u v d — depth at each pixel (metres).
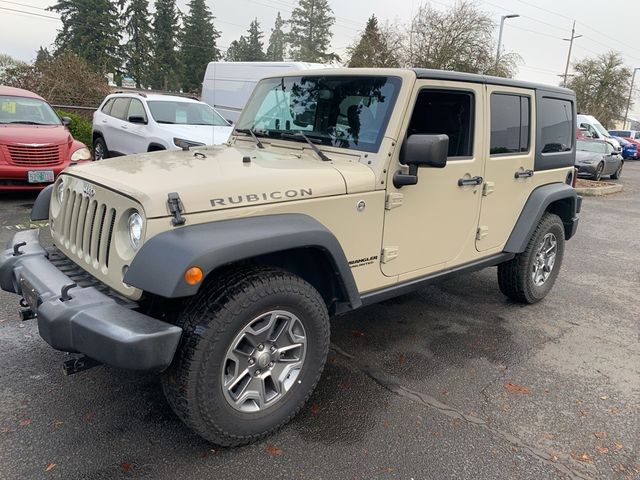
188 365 2.36
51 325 2.29
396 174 3.12
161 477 2.43
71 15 42.66
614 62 47.12
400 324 4.39
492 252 4.21
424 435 2.86
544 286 5.00
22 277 2.76
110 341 2.17
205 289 2.48
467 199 3.75
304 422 2.92
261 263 2.75
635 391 3.48
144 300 2.43
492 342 4.12
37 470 2.42
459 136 3.64
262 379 2.65
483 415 3.09
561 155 4.83
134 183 2.46
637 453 2.81
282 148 3.53
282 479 2.46
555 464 2.68
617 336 4.41
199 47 52.31
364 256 3.10
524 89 4.16
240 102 13.73
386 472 2.55
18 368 3.29
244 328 2.49
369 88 3.25
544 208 4.48
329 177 2.86
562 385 3.51
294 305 2.66
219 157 3.14
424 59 24.23
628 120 57.59
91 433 2.71
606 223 10.08
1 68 20.06
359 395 3.23
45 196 3.40
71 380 3.19
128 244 2.44
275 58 60.94
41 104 9.19
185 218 2.33
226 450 2.64
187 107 10.24
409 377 3.50
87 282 2.66
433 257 3.60
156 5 48.84
